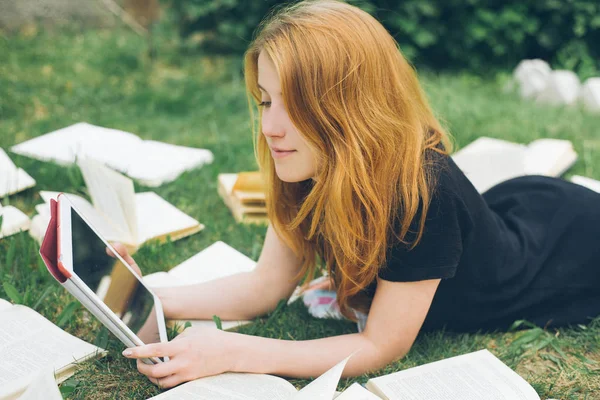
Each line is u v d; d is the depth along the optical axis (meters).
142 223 2.36
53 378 1.38
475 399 1.44
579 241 1.85
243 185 2.53
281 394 1.45
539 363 1.78
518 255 1.78
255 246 2.33
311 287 2.04
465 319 1.80
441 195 1.50
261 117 1.55
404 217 1.48
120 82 4.13
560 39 4.72
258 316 1.87
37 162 2.79
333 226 1.50
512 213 1.93
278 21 1.43
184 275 2.09
